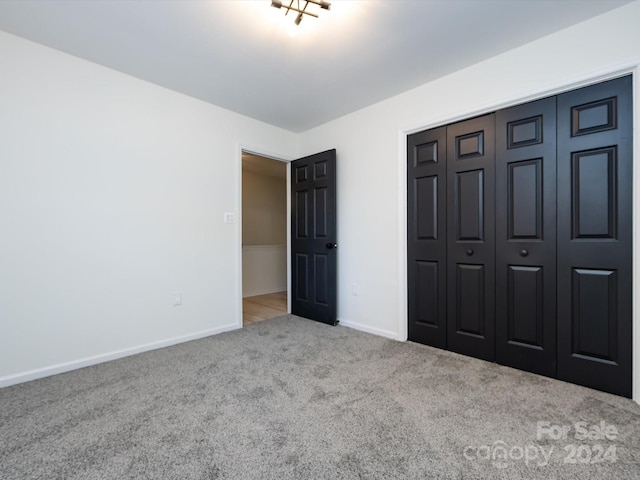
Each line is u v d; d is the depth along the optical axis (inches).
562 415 60.5
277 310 153.9
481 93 87.0
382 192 111.7
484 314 88.7
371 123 115.3
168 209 102.8
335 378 77.1
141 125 96.7
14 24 70.8
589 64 70.0
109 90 90.2
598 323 70.6
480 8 65.8
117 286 91.8
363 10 65.9
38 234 78.7
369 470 46.4
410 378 77.0
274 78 95.7
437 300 98.8
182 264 106.1
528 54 78.6
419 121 100.7
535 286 79.5
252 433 55.2
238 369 82.8
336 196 127.4
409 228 105.7
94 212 87.6
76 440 53.3
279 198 230.4
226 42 77.6
